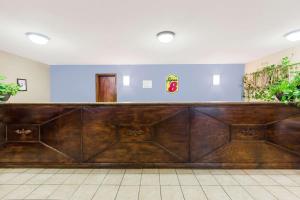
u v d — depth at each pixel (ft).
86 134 7.15
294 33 9.85
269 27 9.32
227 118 7.00
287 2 6.97
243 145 7.05
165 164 7.18
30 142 7.18
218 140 7.07
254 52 14.11
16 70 14.71
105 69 19.33
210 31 9.85
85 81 19.40
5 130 7.14
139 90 19.27
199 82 19.02
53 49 13.21
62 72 19.38
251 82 17.39
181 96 19.15
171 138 7.13
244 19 8.41
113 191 5.69
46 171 7.01
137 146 7.17
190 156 7.14
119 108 7.08
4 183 6.16
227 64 18.86
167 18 8.34
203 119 7.05
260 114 6.95
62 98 19.51
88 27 9.30
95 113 7.10
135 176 6.62
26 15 7.93
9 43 11.72
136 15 8.02
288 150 7.00
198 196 5.43
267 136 6.99
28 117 7.09
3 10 7.47
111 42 11.72
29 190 5.75
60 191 5.69
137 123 7.10
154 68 19.13
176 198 5.33
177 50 13.66
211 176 6.61
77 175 6.70
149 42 11.74
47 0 6.79
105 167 7.23
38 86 17.46
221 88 18.97
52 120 7.11
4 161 7.22
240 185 6.03
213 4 7.14
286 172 6.87
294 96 6.75
